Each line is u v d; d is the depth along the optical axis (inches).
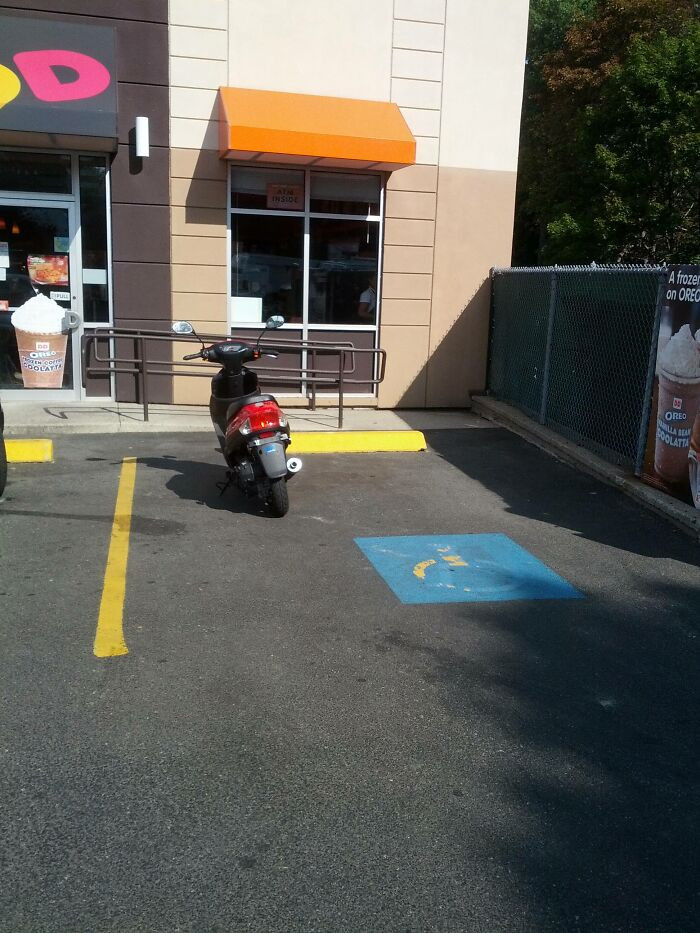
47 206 397.4
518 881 112.0
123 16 383.9
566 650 182.1
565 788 133.2
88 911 103.4
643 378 311.1
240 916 103.7
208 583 209.2
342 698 156.6
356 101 420.2
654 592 217.6
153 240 406.9
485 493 303.6
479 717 152.8
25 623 181.8
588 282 353.4
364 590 209.5
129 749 137.3
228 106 385.1
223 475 308.5
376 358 453.4
